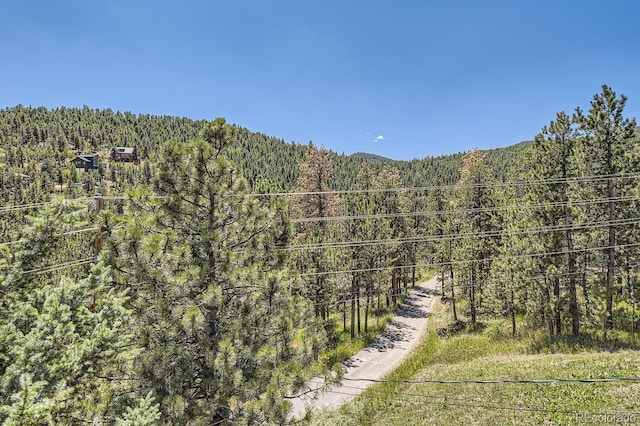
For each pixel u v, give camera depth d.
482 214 39.59
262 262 10.59
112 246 8.88
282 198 11.23
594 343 24.50
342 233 35.38
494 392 19.70
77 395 6.25
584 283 27.77
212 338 9.58
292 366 9.17
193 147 9.88
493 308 35.62
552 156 27.28
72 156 152.88
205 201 10.29
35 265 6.92
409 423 18.70
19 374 5.38
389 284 42.69
